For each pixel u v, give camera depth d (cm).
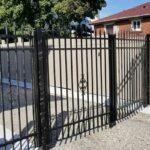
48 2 2452
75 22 2486
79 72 1206
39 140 571
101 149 580
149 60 923
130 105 859
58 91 1282
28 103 1055
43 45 562
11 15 2559
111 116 722
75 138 637
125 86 917
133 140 628
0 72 535
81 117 805
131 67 910
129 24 2692
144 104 914
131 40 824
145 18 2548
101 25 2961
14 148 567
